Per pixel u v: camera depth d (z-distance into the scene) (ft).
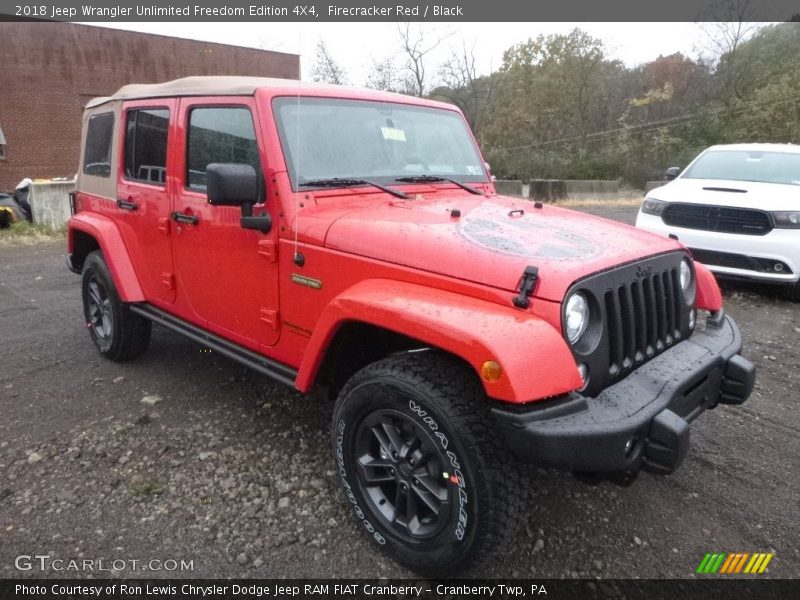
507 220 9.18
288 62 82.89
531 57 101.14
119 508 9.17
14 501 9.29
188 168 11.22
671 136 92.38
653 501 9.64
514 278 7.18
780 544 8.71
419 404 7.25
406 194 10.50
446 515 7.30
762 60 94.94
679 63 103.30
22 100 66.03
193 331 11.86
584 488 9.92
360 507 8.35
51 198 37.91
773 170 24.07
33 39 65.72
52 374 14.19
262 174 9.53
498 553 7.20
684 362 8.47
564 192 62.95
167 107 11.64
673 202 22.50
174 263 11.92
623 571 8.13
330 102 10.52
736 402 9.18
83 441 11.07
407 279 7.95
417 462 7.63
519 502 7.07
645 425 7.03
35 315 18.99
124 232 13.39
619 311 7.69
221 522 8.90
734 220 21.15
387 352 9.22
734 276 21.33
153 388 13.44
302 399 12.95
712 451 11.16
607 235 8.96
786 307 20.83
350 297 7.90
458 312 7.06
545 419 6.61
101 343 14.94
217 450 10.83
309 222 9.05
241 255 10.17
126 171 13.20
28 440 11.09
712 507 9.52
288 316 9.59
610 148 90.94
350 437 8.21
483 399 7.17
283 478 9.99
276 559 8.20
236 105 10.02
